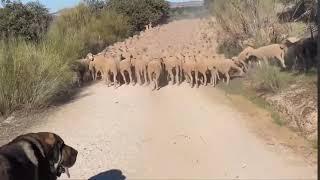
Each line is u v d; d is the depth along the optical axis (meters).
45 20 21.67
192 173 8.12
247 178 7.80
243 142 9.45
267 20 16.84
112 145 9.64
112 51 17.97
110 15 28.69
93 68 16.20
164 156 8.95
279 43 15.19
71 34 19.72
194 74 14.94
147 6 33.81
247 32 17.28
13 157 5.27
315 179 7.59
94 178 8.05
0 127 11.09
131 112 12.03
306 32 15.59
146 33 27.61
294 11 17.62
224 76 14.93
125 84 15.56
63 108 12.68
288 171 7.99
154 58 14.99
